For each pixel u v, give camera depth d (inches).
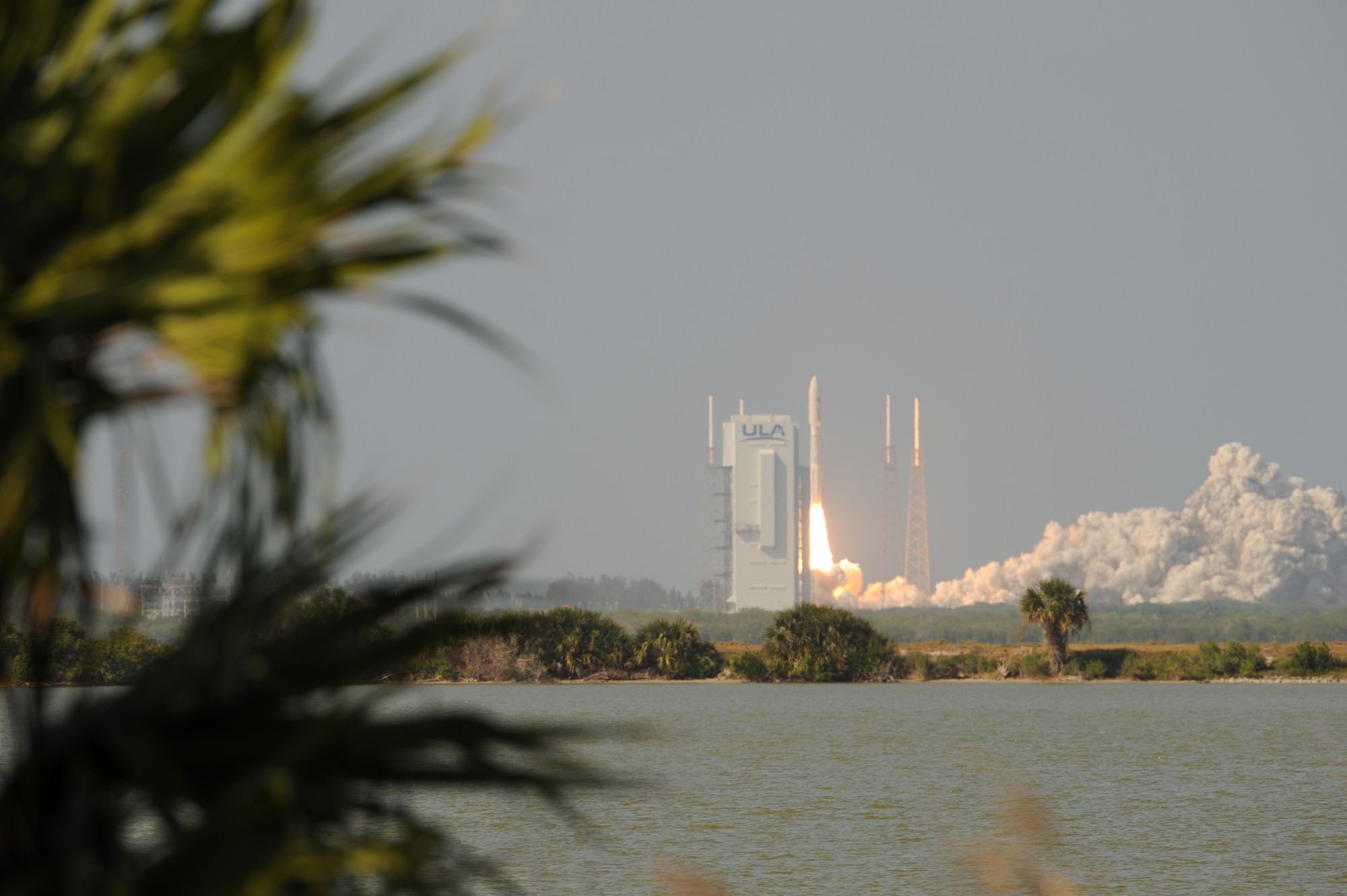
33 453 511.5
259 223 537.3
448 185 597.9
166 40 548.7
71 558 581.9
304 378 626.5
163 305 528.1
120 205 542.6
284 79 550.3
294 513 620.4
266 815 571.8
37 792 597.0
